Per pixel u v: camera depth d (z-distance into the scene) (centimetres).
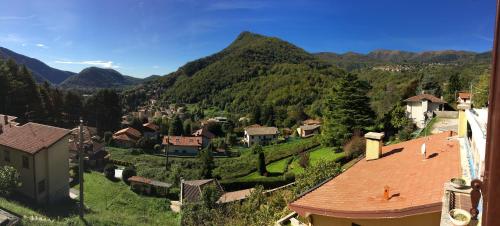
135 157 6750
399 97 6881
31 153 2903
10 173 2678
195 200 3469
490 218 159
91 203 3522
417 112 5384
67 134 3234
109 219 2677
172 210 3622
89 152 5641
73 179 4372
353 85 4725
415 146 1457
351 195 1003
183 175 5384
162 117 11331
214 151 7881
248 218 2397
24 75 6944
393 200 880
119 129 9044
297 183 2367
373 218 845
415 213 779
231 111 13500
